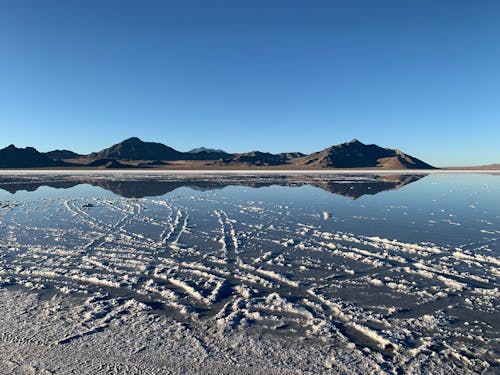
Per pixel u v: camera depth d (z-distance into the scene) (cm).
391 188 4172
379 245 1493
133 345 718
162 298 950
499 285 1038
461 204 2720
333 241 1565
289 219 2094
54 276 1116
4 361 666
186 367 648
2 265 1218
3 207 2564
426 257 1319
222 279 1085
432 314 859
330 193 3581
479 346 722
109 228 1831
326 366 652
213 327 795
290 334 766
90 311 866
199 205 2694
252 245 1493
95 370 639
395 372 635
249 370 640
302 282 1062
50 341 732
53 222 1991
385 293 983
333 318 838
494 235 1667
